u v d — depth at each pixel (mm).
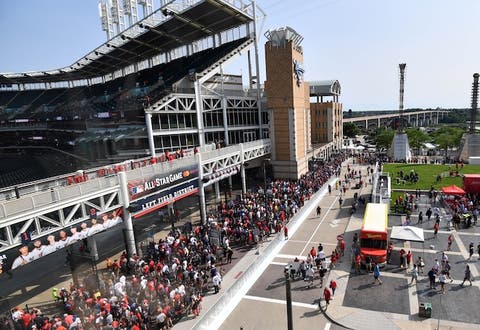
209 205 39625
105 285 19719
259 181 51250
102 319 15750
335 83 81812
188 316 17641
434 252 24328
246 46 50812
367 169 54219
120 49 57906
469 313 17109
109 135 43656
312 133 81250
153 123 37594
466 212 30484
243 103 51625
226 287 20484
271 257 25156
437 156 77750
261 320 17656
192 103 41719
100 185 21391
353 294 19578
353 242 26562
